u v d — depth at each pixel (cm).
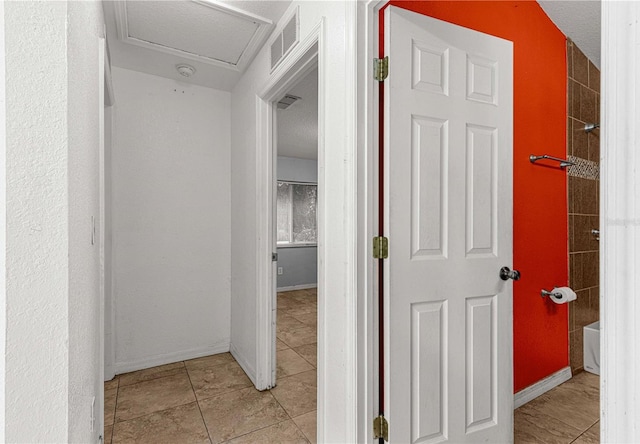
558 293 204
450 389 143
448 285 143
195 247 280
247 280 249
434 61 140
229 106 296
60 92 74
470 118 149
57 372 73
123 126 251
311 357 280
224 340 292
